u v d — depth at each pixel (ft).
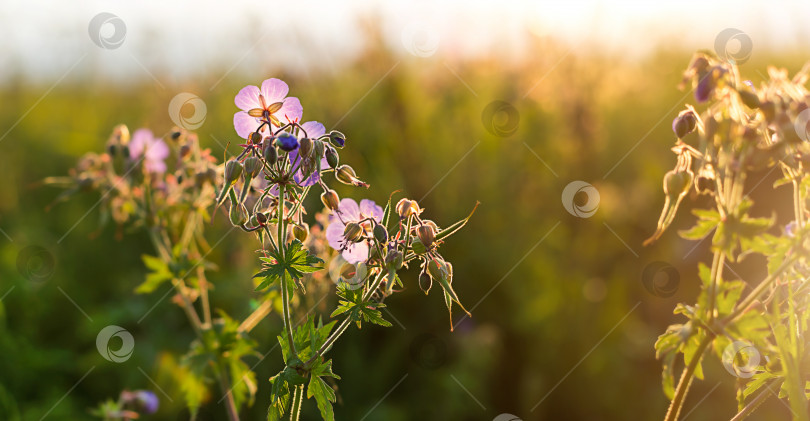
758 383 6.15
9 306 15.52
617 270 15.20
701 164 5.63
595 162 16.67
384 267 6.18
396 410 13.39
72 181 10.55
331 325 6.35
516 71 17.75
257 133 5.96
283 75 17.53
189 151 9.74
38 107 24.49
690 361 5.74
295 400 6.41
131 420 12.91
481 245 15.38
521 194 16.43
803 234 5.21
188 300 10.00
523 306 14.83
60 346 15.23
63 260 16.84
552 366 14.33
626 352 14.30
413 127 17.26
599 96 17.31
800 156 5.27
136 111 23.34
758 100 5.05
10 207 19.61
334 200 6.38
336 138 6.19
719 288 5.62
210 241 14.56
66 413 13.24
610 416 13.82
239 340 9.65
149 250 17.34
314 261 6.14
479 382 13.88
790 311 5.52
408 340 14.20
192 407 10.29
